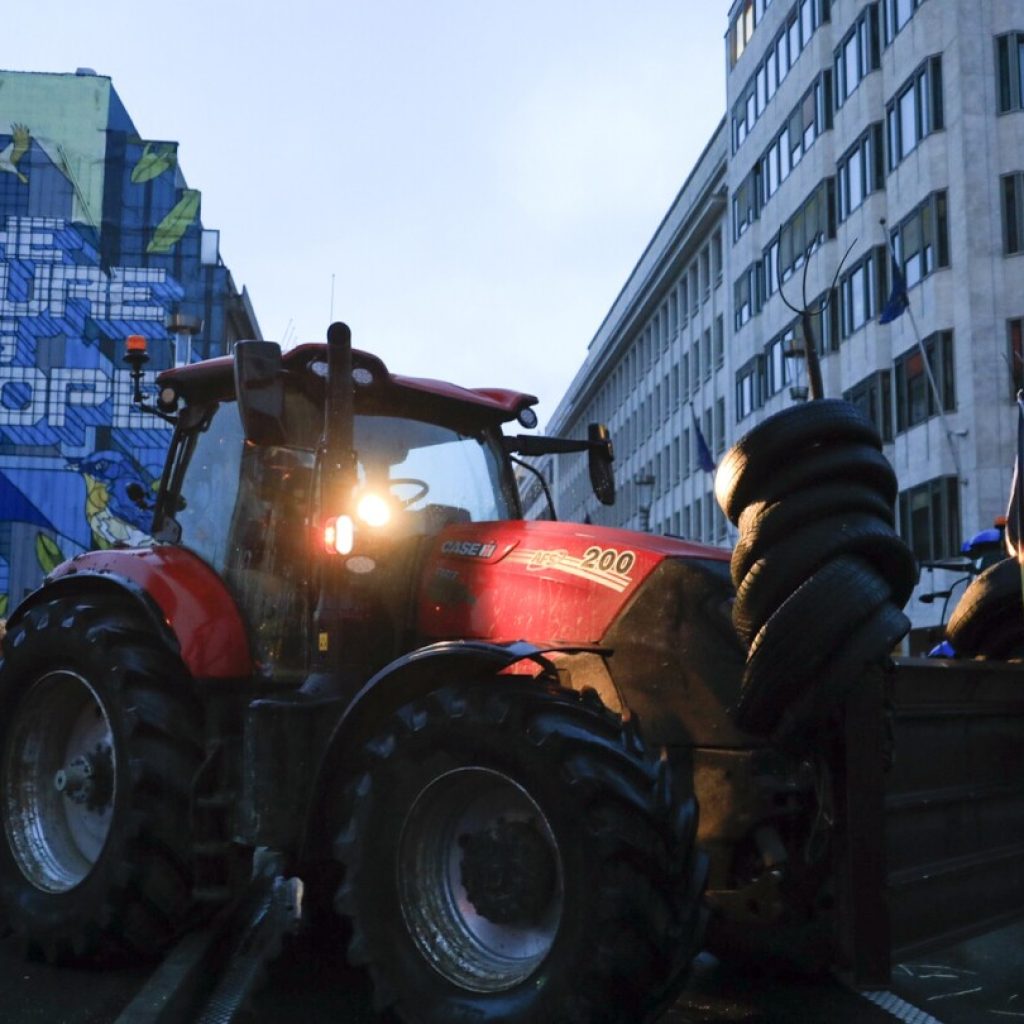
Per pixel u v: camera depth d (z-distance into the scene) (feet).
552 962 12.07
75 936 16.61
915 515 96.48
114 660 17.20
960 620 18.52
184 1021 14.61
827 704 12.48
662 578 14.32
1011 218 89.92
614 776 12.13
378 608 16.02
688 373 174.40
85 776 17.76
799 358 118.21
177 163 173.88
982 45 91.76
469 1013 12.44
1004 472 88.07
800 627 12.46
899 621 12.73
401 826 13.30
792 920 13.42
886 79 102.53
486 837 13.05
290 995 15.67
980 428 88.79
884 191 103.55
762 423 13.15
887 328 101.81
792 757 13.05
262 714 15.07
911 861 13.79
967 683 15.43
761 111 132.98
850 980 12.65
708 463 130.21
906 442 97.81
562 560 15.14
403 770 13.33
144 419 166.81
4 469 163.94
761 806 13.33
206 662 16.94
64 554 163.32
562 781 12.16
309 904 18.38
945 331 92.58
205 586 17.76
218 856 16.31
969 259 90.38
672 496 182.50
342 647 15.69
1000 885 15.10
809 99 118.42
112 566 18.95
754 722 12.80
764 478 13.02
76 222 169.48
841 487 12.89
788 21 124.26
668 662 13.99
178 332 74.95
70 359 167.02
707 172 155.12
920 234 96.02
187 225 171.53
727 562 14.61
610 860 11.89
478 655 12.87
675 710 13.85
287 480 17.47
